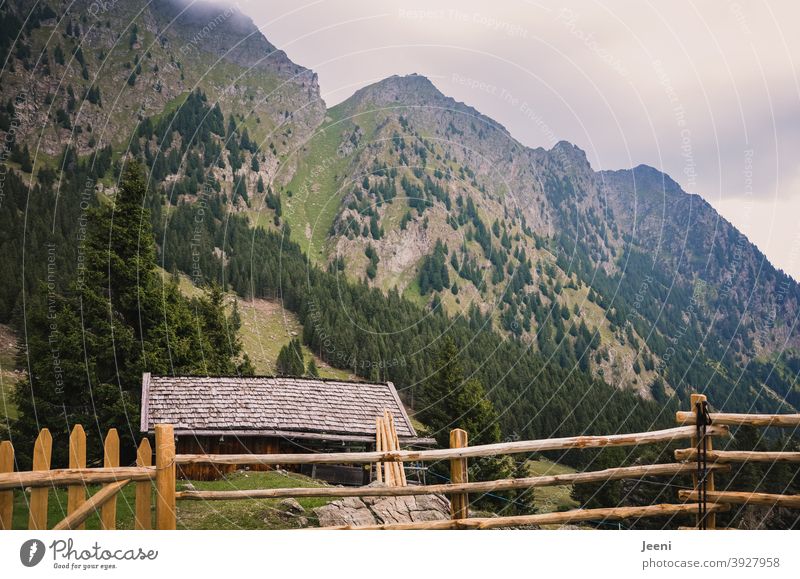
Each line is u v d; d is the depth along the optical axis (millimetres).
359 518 11734
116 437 8289
